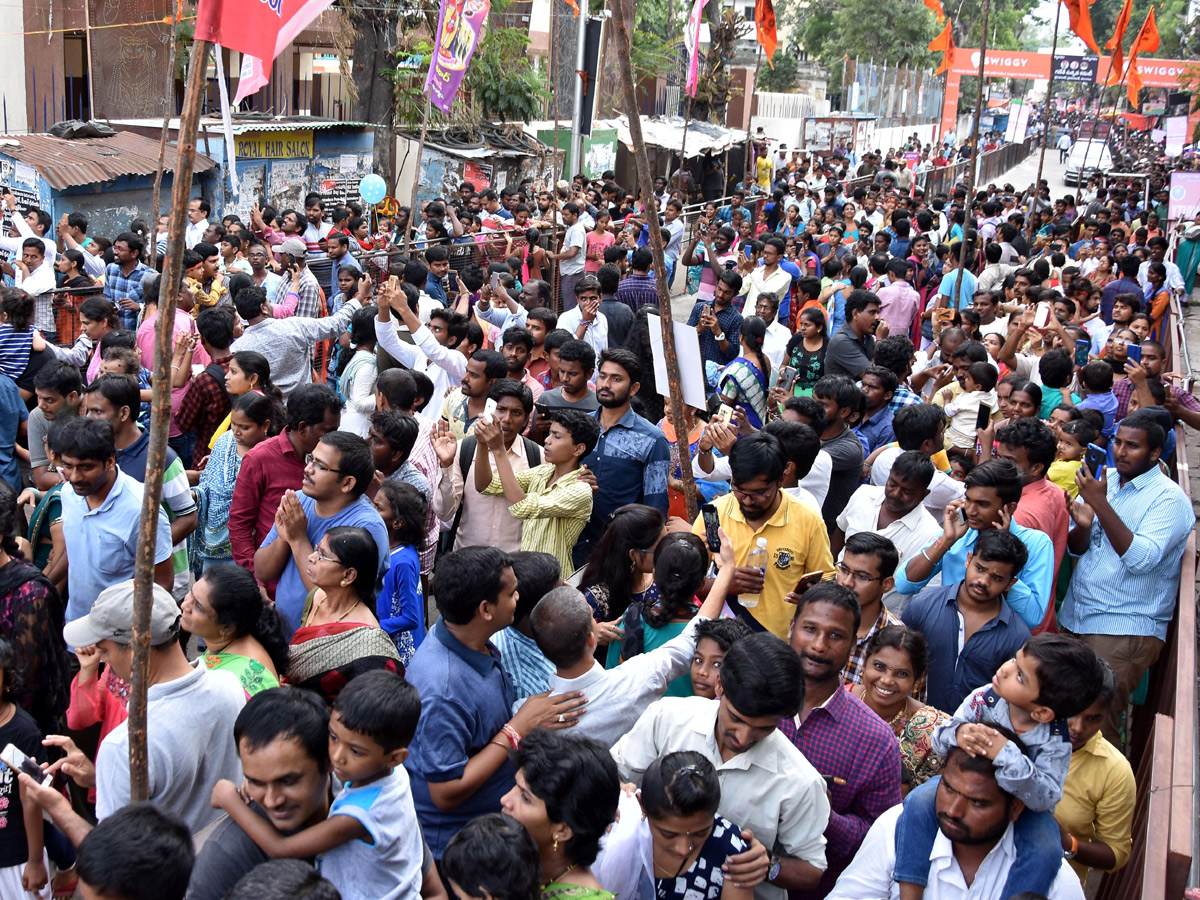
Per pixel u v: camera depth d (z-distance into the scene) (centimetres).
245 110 2150
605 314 1014
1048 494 559
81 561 511
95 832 267
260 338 795
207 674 365
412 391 634
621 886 316
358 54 2114
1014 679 308
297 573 493
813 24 6228
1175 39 5834
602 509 610
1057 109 7150
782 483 534
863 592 447
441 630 371
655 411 866
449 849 269
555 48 1978
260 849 305
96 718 430
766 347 992
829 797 373
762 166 3138
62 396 642
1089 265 1594
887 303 1212
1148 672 638
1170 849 327
